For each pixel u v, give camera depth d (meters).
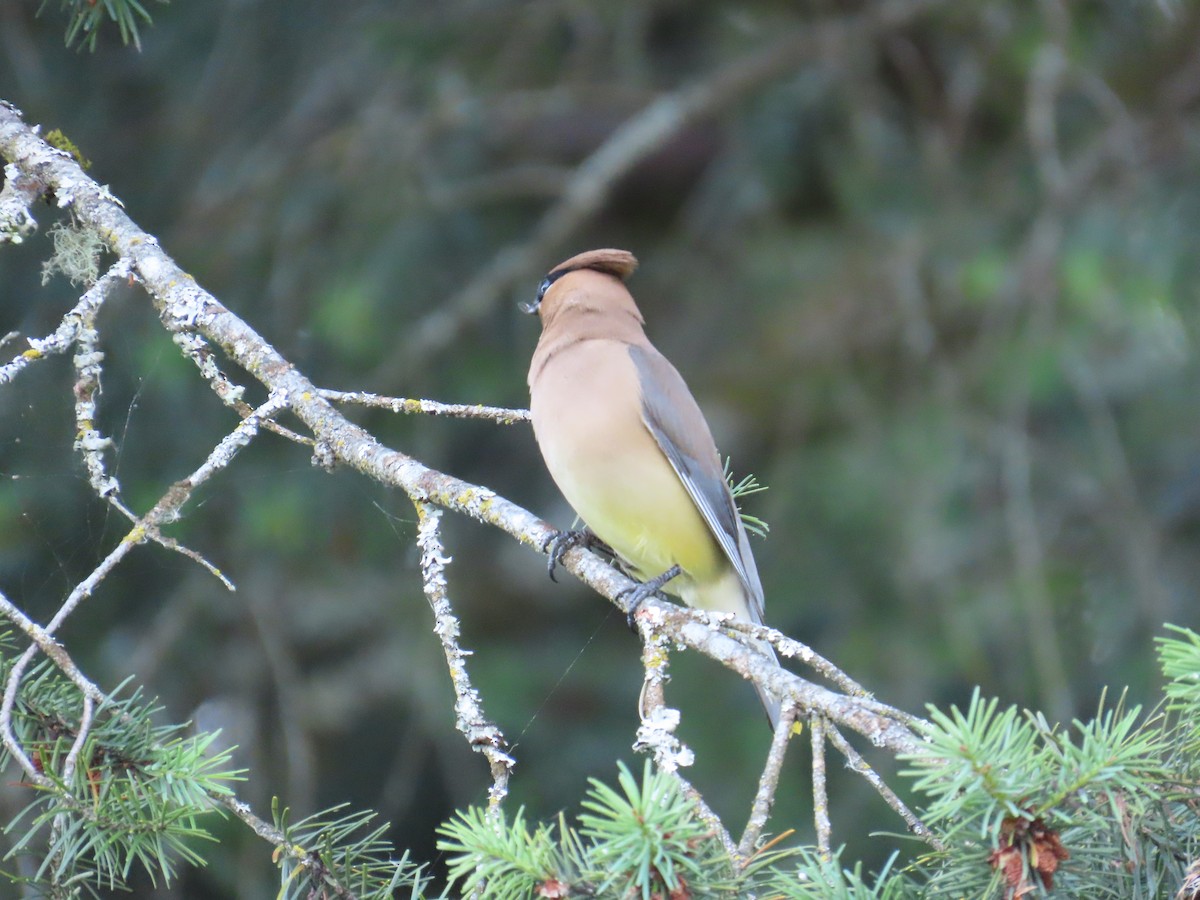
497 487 13.86
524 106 13.45
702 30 14.82
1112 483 13.01
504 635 13.70
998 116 14.97
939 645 12.55
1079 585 12.81
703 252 14.96
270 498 11.32
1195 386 13.40
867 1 14.74
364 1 13.03
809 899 4.41
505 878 4.35
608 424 7.47
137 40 7.05
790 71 14.17
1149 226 13.31
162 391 10.72
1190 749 4.66
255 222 12.38
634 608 6.70
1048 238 13.23
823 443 13.92
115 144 11.97
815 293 14.48
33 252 10.25
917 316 13.23
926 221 13.82
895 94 15.05
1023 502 12.30
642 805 4.17
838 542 13.20
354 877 5.24
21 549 9.72
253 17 12.37
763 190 14.17
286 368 6.52
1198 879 4.33
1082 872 4.48
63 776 5.06
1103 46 14.31
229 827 10.55
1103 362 13.78
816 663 5.18
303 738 10.95
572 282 8.21
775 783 4.74
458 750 12.22
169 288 6.57
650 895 4.14
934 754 4.17
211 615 11.42
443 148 13.45
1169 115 14.05
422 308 12.73
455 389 12.86
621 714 12.95
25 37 11.22
